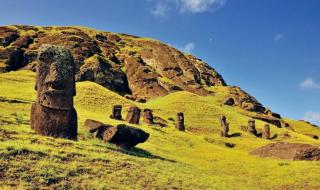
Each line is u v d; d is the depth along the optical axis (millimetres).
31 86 74188
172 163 28078
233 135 64062
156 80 113750
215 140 55125
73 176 18344
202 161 35000
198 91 120250
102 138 29203
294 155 38031
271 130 76562
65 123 25875
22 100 50844
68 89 26406
